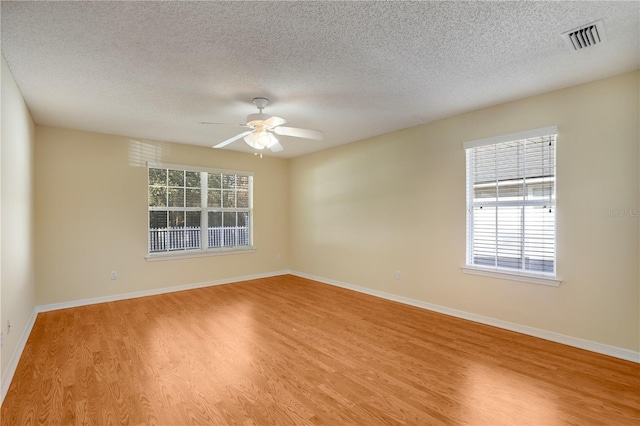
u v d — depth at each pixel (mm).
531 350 2938
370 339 3215
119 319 3824
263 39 2203
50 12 1869
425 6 1865
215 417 1987
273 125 3227
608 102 2828
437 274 4098
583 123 2957
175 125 4203
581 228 2975
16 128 2838
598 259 2885
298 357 2814
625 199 2752
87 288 4465
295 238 6480
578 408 2072
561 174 3086
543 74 2777
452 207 3934
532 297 3283
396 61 2535
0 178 2258
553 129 3117
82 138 4441
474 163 3787
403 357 2812
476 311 3723
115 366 2641
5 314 2391
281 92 3125
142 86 2949
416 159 4324
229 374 2516
